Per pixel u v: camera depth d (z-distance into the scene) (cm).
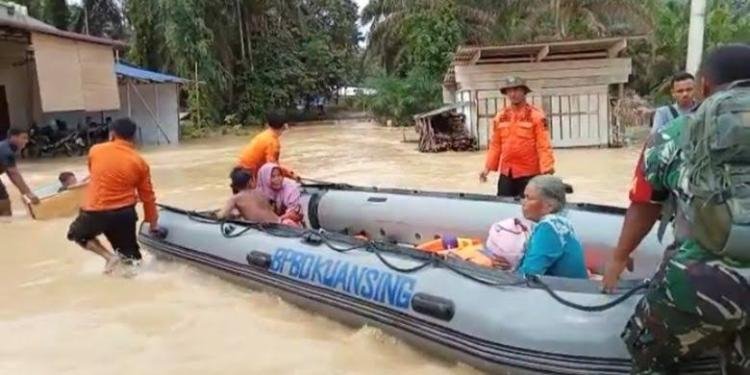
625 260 275
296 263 493
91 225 599
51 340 448
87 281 588
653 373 262
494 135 631
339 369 393
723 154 225
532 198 396
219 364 404
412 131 2592
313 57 3791
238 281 547
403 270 418
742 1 2722
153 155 1880
